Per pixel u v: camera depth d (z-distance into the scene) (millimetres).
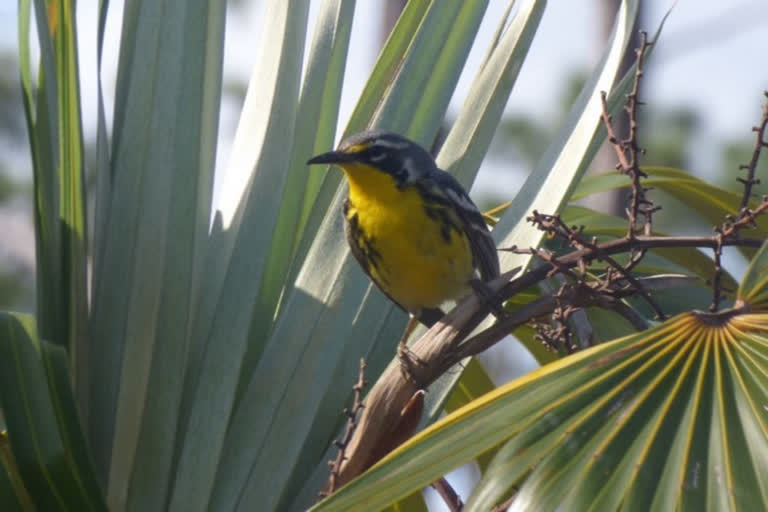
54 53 8734
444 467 5828
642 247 7621
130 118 9195
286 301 9625
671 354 6094
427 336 8062
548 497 5566
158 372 8664
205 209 9188
